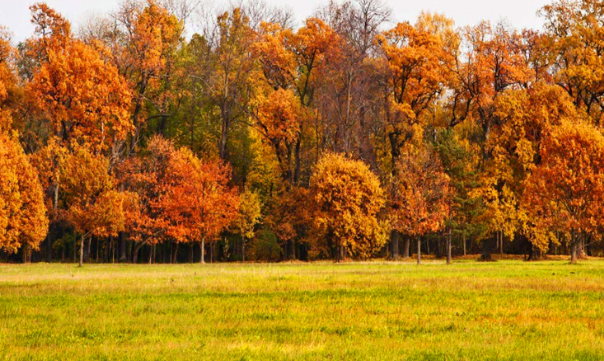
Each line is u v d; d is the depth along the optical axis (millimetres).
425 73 67812
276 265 53000
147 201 65188
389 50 67875
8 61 71750
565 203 50344
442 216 52625
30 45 71312
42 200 57531
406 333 15570
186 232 61250
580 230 48938
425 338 14797
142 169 66812
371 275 33656
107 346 13867
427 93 70875
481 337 14773
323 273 36312
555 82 67750
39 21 70750
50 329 16297
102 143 67375
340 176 60688
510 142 66562
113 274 37406
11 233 54562
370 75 67375
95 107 67375
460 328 16141
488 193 63344
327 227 60438
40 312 19203
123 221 58625
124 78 70875
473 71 69438
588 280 29094
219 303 21219
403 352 13188
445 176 54094
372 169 67688
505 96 67562
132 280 31031
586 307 19828
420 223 50531
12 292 25094
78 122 67500
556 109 64312
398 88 71562
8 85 67312
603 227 50594
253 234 71375
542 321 17141
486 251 65125
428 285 26844
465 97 70938
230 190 69625
